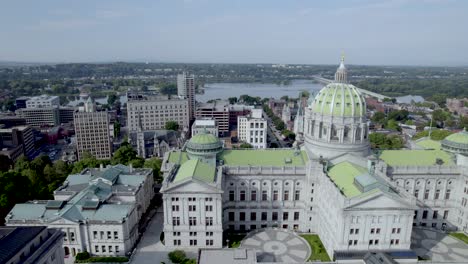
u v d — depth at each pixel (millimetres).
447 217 144375
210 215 123375
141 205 146125
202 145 139000
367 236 111562
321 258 117562
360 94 143250
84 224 118375
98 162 190250
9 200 136750
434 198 142875
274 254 119938
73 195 137000
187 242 126188
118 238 119500
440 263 100625
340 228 110000
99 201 125875
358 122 138875
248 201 138875
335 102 139250
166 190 120438
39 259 82250
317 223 136125
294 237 132750
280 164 141250
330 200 120250
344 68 144625
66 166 190000
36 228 87500
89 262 116000
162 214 152625
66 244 119500
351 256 108062
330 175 130875
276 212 140375
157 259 118438
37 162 192250
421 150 153250
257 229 138500
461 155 142000
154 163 194125
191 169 125812
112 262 116250
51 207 124625
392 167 138500
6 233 81750
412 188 141000
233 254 103500
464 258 117562
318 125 142500
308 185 135125
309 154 142000
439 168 139375
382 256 94938
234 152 148500
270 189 138125
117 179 148375
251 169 136250
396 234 112438
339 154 139500
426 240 130125
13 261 75125
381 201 108812
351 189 116125
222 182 133375
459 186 140250
